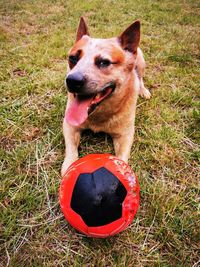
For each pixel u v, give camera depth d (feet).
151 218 2.04
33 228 1.96
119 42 2.50
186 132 2.88
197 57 4.36
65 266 1.78
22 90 3.25
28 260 1.76
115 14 5.94
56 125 2.83
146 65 4.02
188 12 6.52
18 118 2.88
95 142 2.72
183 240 1.94
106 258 1.82
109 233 1.69
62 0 6.70
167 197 2.20
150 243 1.92
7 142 2.65
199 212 2.10
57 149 2.61
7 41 4.46
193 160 2.59
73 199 1.68
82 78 2.12
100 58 2.26
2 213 2.01
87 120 2.56
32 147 2.59
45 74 3.59
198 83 3.68
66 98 3.16
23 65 3.72
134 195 1.75
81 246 1.88
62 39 4.58
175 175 2.42
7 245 1.85
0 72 3.56
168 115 3.05
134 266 1.78
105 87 2.31
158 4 6.87
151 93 3.44
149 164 2.50
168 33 5.19
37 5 6.28
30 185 2.25
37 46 4.28
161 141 2.71
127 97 2.54
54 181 2.29
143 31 5.20
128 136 2.60
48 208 2.10
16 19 5.39
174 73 3.83
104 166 1.74
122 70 2.41
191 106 3.27
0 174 2.31
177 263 1.81
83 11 6.04
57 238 1.91
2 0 6.47
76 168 1.77
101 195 1.64
